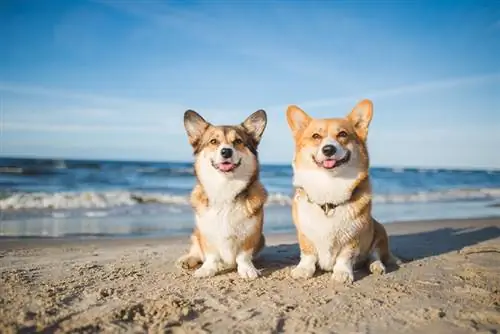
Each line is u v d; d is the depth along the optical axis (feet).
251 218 3.53
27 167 20.24
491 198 12.73
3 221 6.82
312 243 3.51
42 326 2.27
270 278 3.45
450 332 2.27
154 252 4.60
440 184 19.63
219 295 2.93
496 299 2.82
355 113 3.57
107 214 7.96
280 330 2.31
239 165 3.52
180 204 9.45
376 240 3.82
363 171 3.39
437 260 4.13
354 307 2.69
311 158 3.40
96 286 3.10
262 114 4.00
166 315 2.47
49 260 4.07
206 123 3.95
